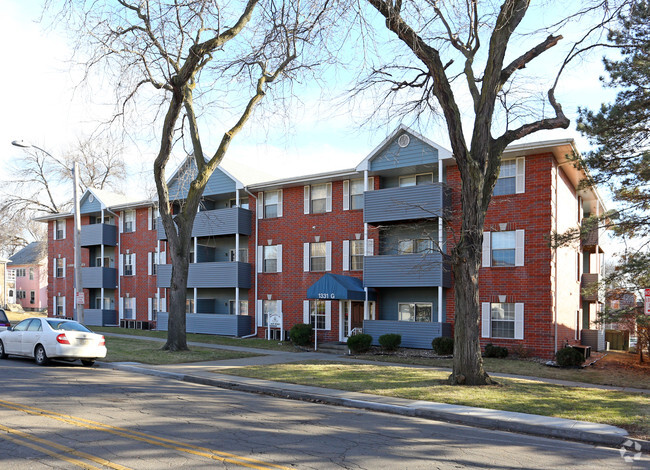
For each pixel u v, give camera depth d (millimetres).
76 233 22203
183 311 20344
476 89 13602
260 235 28594
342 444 7461
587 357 21141
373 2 12875
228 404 10398
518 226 20828
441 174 21906
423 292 23266
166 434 7570
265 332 27875
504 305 20984
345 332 25250
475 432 8875
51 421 8102
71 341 15336
